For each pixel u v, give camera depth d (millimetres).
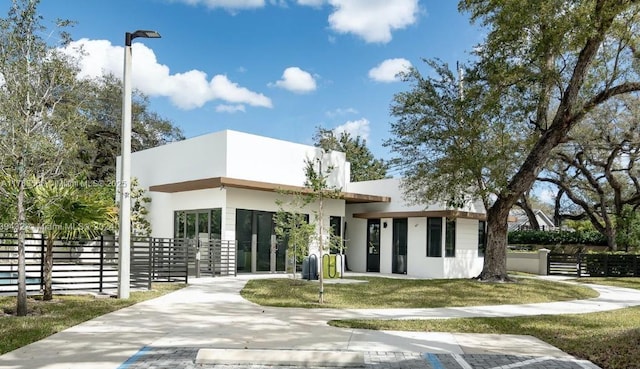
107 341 6730
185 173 18969
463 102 14523
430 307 10664
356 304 10766
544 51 12781
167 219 19797
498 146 14914
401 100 16031
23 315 8398
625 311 10492
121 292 10812
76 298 10633
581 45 12602
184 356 6020
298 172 19281
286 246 19016
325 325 8141
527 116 14977
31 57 8500
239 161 17422
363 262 22422
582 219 35375
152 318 8516
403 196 20156
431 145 15641
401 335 7445
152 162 20859
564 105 14133
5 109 8148
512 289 13500
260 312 9352
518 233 31750
